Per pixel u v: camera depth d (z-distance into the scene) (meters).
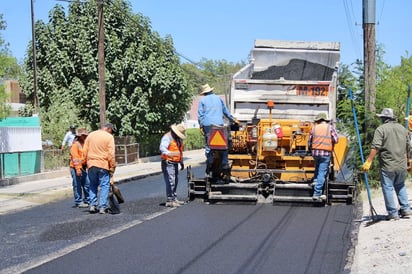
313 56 14.17
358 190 13.41
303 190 12.15
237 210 11.62
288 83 13.43
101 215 11.52
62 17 31.78
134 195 15.47
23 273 7.16
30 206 13.48
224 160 12.34
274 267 7.19
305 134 12.76
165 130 34.06
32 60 32.22
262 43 14.39
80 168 12.88
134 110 31.12
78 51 30.81
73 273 7.08
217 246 8.36
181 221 10.48
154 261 7.57
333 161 12.66
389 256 7.31
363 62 14.78
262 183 12.53
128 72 31.02
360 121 14.41
